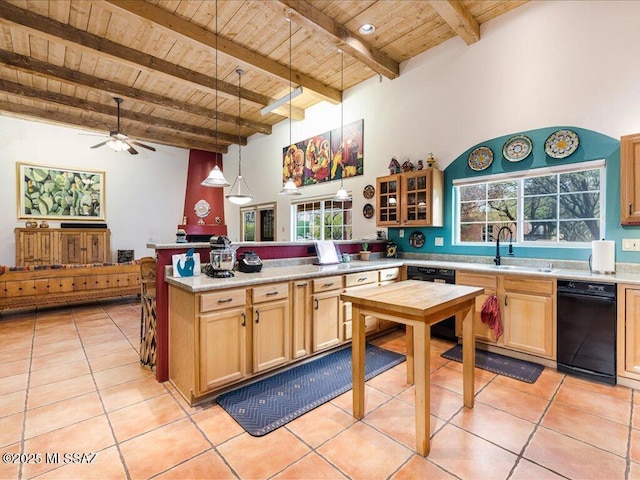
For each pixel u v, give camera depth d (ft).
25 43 12.89
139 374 9.20
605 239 10.02
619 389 8.20
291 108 19.62
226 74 15.84
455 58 13.29
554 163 10.86
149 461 5.72
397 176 14.23
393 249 15.10
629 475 5.32
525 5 11.43
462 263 12.60
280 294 8.93
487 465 5.58
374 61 13.89
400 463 5.65
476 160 12.70
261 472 5.46
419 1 11.03
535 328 9.67
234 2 10.80
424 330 5.91
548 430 6.54
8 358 10.33
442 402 7.64
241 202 14.58
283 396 7.93
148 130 23.59
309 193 20.03
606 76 9.86
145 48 13.44
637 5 9.37
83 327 13.74
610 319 8.41
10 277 14.79
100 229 22.79
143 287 9.75
